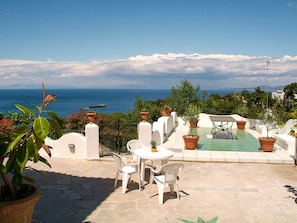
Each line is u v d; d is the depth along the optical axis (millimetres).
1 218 3166
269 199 5434
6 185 3479
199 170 7383
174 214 4770
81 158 8453
